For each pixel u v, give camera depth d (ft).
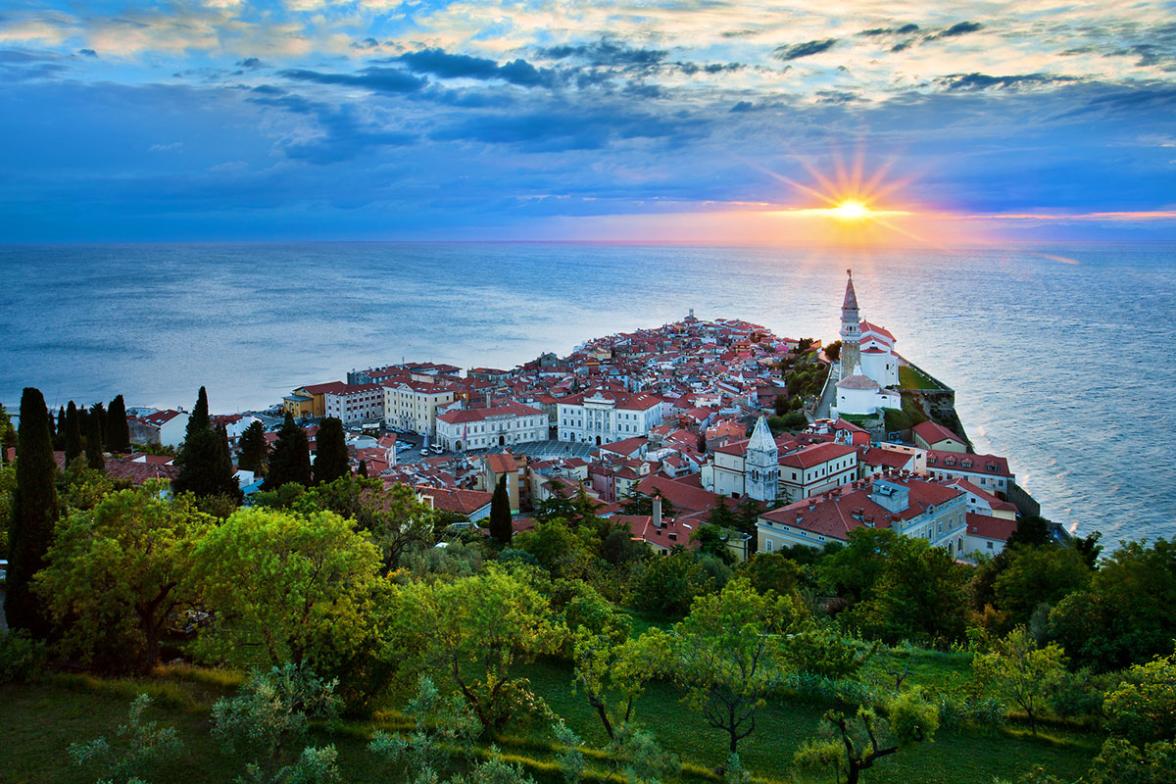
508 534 476.95
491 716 219.00
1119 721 209.87
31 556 246.47
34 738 196.65
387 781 190.49
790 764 223.10
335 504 334.03
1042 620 313.53
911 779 219.82
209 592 217.97
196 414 625.00
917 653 304.71
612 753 205.05
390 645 216.74
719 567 417.69
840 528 495.82
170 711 211.82
